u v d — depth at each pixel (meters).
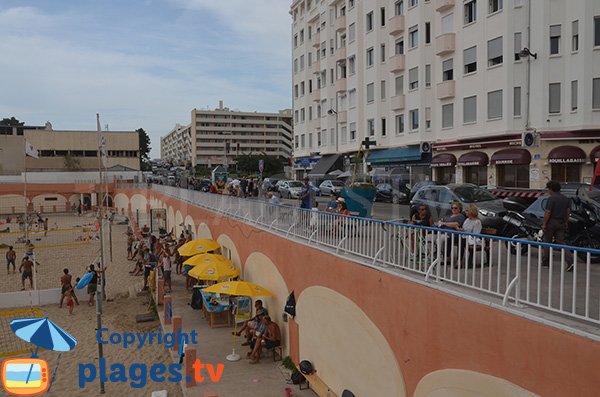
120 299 22.64
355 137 43.53
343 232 10.84
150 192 51.75
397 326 8.17
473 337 6.39
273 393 11.85
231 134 138.25
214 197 25.28
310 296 11.95
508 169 28.36
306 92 54.56
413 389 7.70
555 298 6.65
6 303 21.17
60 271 28.72
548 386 5.30
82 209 62.38
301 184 37.28
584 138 25.00
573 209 11.17
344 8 46.19
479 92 29.70
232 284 14.66
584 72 25.17
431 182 21.80
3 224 50.38
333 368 10.70
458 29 31.50
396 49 37.84
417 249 8.26
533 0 26.80
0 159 71.12
